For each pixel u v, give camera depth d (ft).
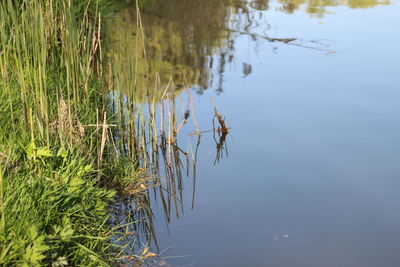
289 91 20.62
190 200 13.97
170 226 12.82
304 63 23.68
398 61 23.58
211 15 31.91
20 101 13.42
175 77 21.86
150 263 11.29
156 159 16.06
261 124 17.94
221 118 17.58
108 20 28.32
